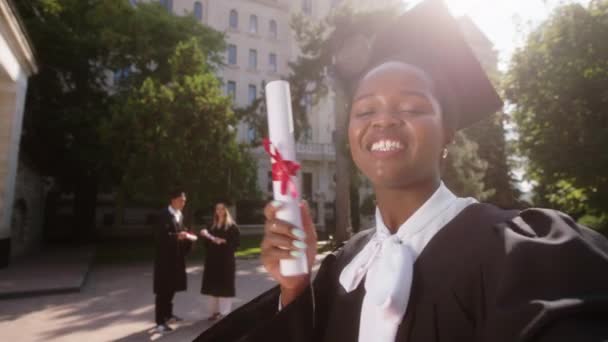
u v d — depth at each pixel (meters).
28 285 8.77
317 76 17.03
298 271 0.85
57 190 21.89
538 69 11.37
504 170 21.02
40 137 17.11
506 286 0.60
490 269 0.68
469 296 0.69
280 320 0.85
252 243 20.03
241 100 34.50
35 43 16.91
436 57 0.90
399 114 0.80
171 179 13.36
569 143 10.72
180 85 14.97
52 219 22.09
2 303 7.51
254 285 9.38
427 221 0.82
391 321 0.74
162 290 5.64
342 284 0.92
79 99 18.75
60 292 8.42
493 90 0.91
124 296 8.23
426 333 0.70
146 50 18.92
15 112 12.01
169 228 5.73
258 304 1.04
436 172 0.84
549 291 0.56
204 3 34.16
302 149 32.12
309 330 0.85
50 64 17.91
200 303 7.38
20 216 14.76
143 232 25.83
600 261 0.58
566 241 0.61
